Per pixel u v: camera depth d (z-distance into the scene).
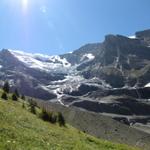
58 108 173.25
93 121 165.00
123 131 161.75
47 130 42.72
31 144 29.69
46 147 30.81
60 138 41.00
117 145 55.69
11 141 27.98
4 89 82.06
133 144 146.75
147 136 163.00
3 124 33.81
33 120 47.22
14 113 44.88
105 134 149.88
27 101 86.88
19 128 35.34
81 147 39.84
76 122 157.50
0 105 46.09
